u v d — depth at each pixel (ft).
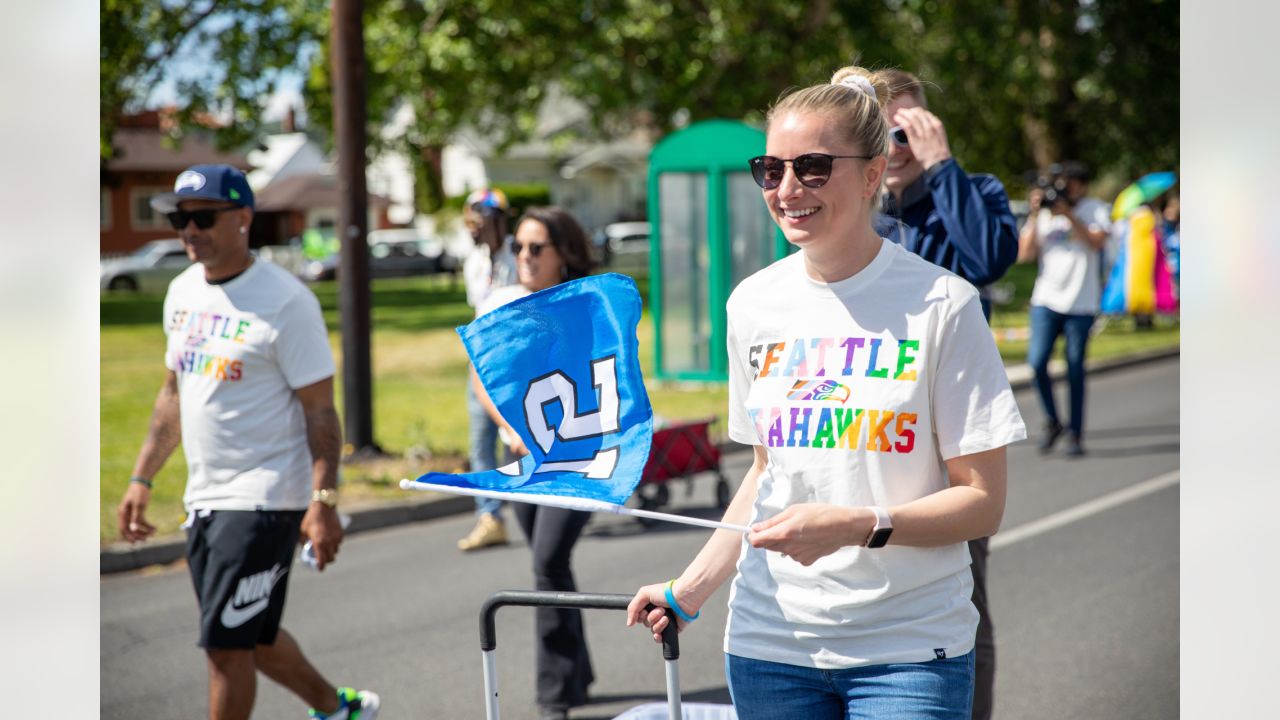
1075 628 18.62
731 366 8.28
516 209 172.76
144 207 154.61
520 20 67.56
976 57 79.10
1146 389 45.60
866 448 7.48
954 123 86.12
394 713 16.14
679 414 38.75
